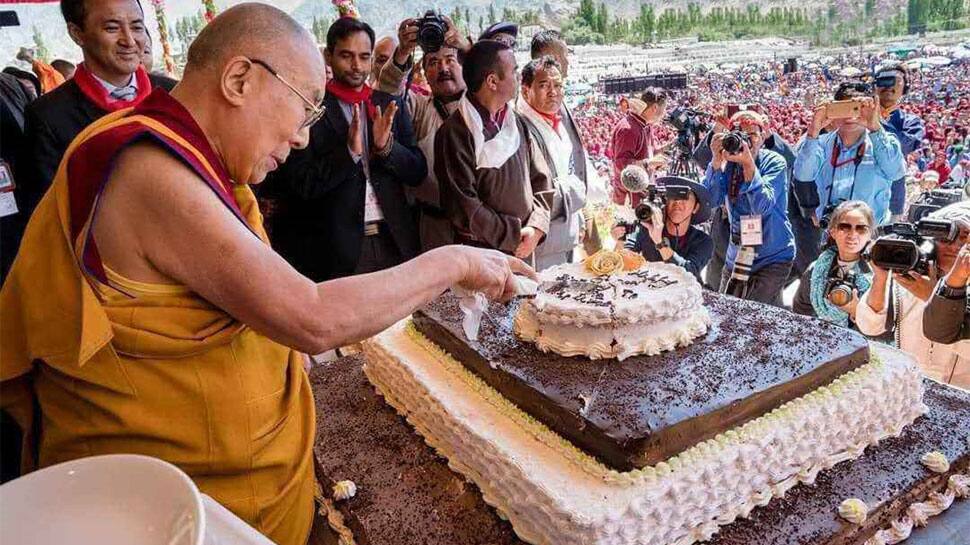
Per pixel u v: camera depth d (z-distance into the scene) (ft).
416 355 6.78
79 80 7.88
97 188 3.49
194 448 4.09
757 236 10.01
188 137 3.70
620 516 4.20
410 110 11.10
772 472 5.04
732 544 4.60
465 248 4.59
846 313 8.34
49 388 4.16
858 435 5.61
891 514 4.93
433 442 6.07
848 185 10.14
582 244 12.48
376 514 5.22
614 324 5.68
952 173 10.38
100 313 3.62
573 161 11.09
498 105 9.36
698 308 6.28
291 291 3.59
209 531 2.90
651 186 10.36
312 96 3.99
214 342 3.92
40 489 2.77
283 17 3.87
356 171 9.57
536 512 4.61
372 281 3.93
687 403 4.90
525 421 5.29
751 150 10.32
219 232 3.47
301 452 4.92
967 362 7.36
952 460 5.43
